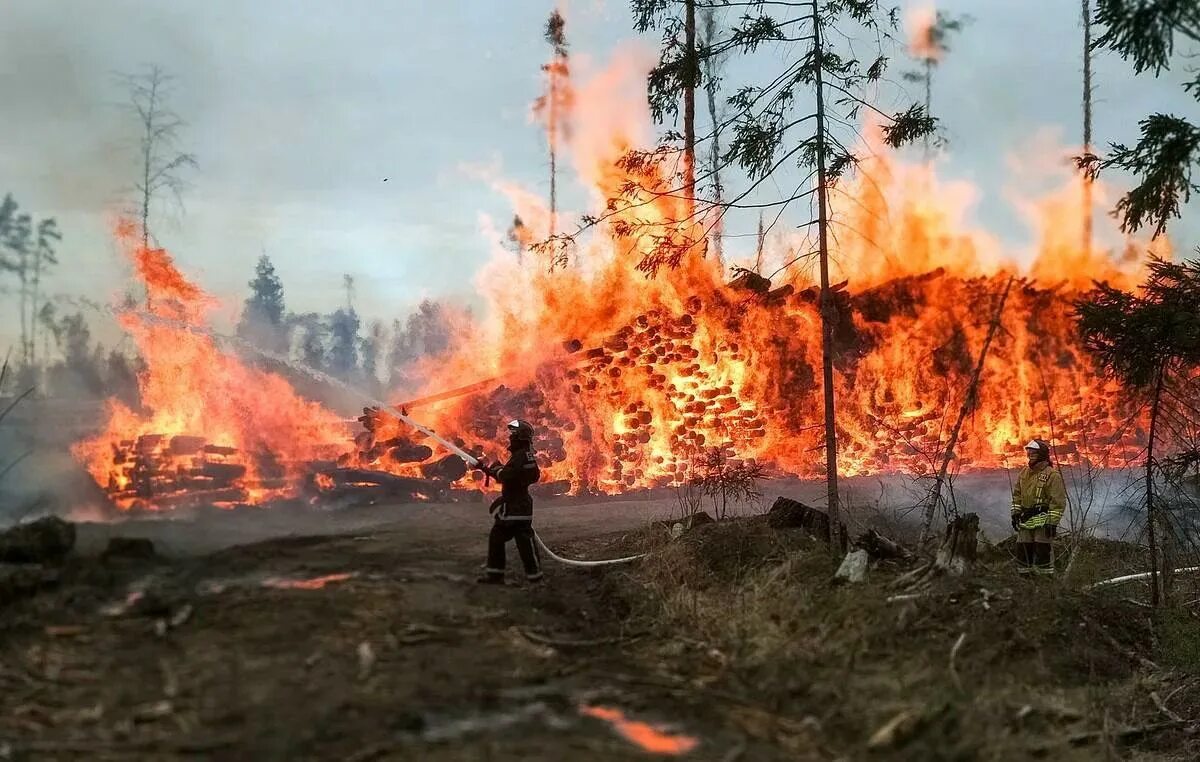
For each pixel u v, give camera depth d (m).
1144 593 9.02
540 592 7.11
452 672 4.84
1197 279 8.48
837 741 4.51
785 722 4.68
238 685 4.34
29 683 4.18
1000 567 8.53
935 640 6.48
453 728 4.10
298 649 4.86
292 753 3.70
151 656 4.60
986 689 5.68
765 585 7.23
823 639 6.15
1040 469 8.79
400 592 6.15
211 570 6.30
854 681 5.42
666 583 7.44
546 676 4.99
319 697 4.28
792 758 4.18
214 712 4.03
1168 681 6.93
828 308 9.27
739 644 5.95
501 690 4.66
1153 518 8.94
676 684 5.12
